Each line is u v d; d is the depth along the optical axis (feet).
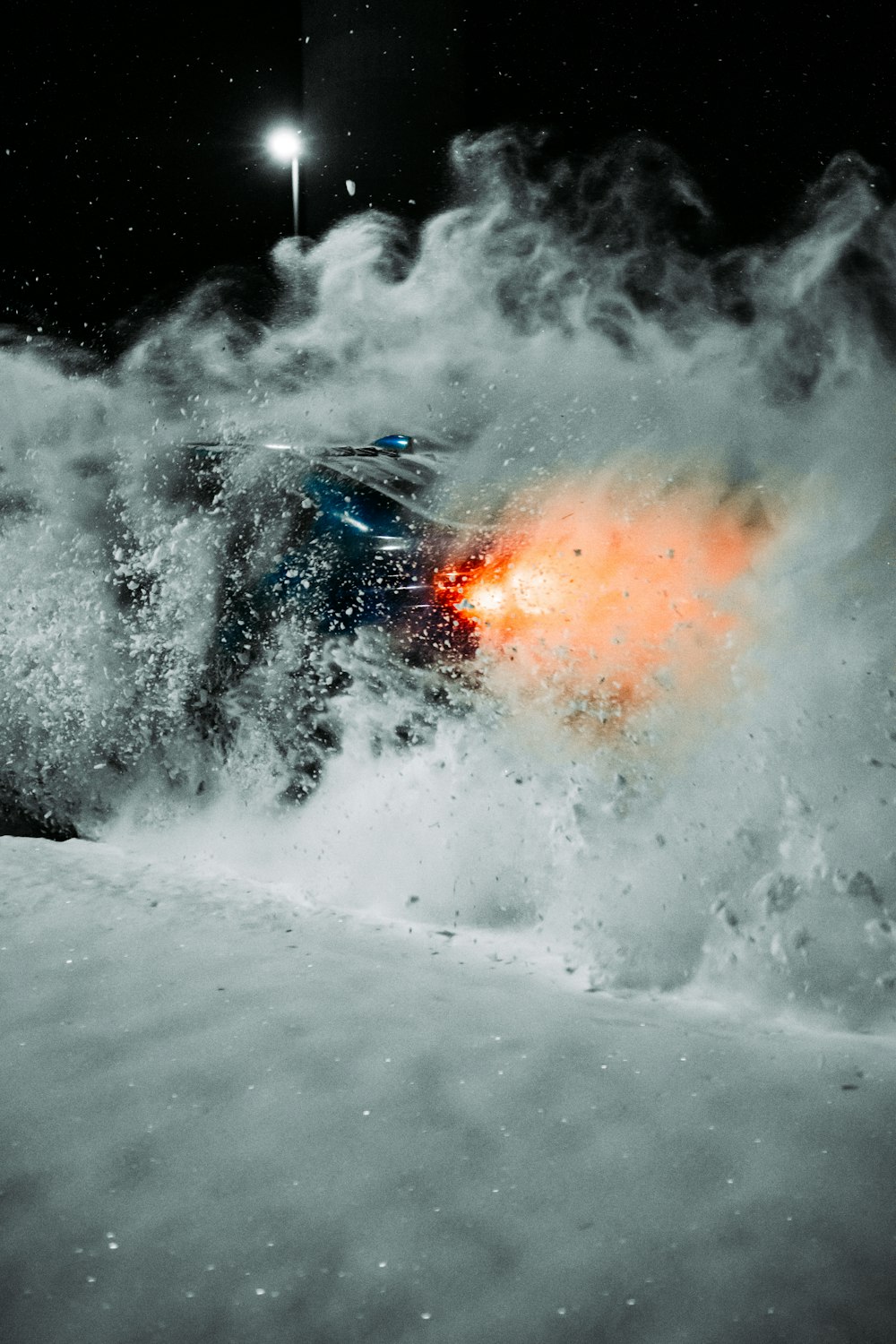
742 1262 5.52
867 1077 7.11
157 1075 7.16
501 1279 5.46
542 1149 6.39
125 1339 5.19
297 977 8.68
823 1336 5.11
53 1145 6.48
